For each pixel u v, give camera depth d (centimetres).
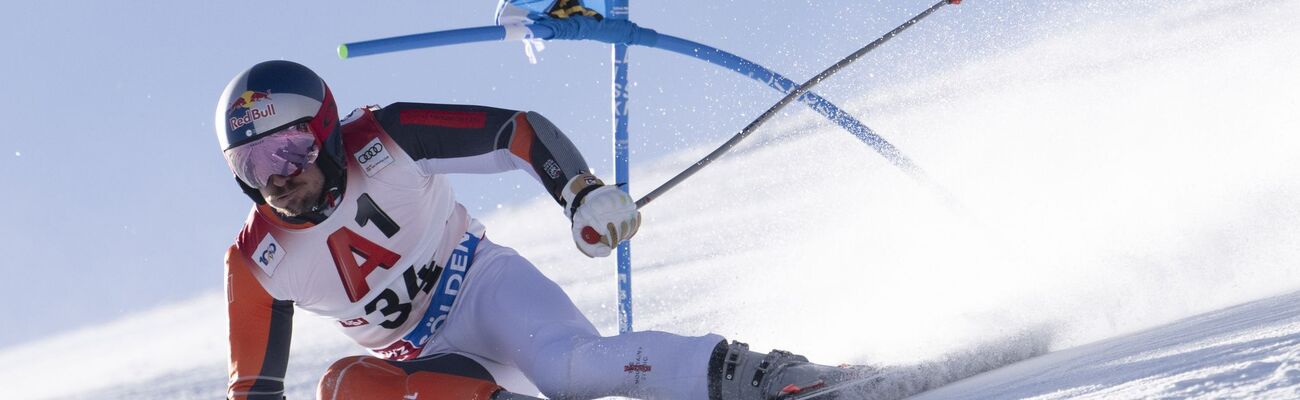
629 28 1002
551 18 998
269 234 765
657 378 679
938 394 633
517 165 747
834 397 635
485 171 771
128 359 3712
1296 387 363
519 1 1001
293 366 2116
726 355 666
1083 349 682
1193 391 405
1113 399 435
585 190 697
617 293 1038
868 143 1071
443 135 764
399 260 795
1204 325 627
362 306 805
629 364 692
